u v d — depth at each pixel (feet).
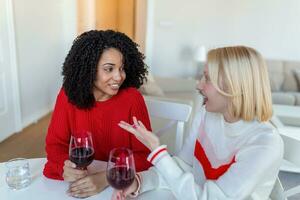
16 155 9.53
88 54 3.85
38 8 12.23
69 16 14.28
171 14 16.48
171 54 17.11
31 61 12.05
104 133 4.31
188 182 3.13
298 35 16.35
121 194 3.32
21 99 11.56
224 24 16.61
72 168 3.53
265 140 3.15
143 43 16.96
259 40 16.67
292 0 15.90
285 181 8.14
